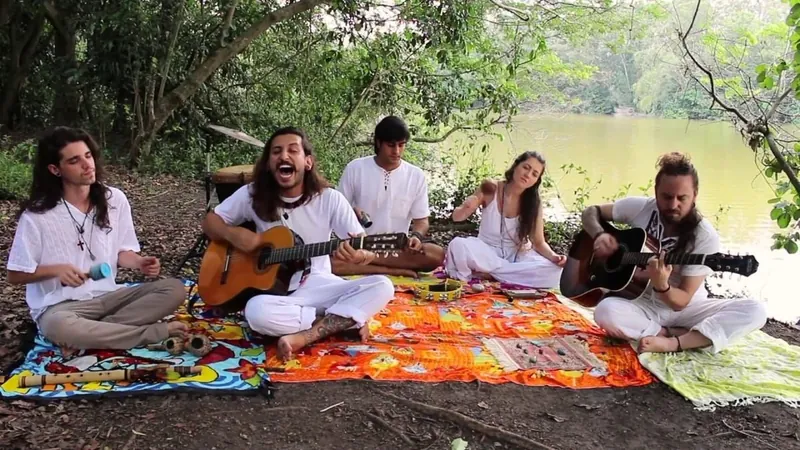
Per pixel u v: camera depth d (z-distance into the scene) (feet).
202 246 18.29
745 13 22.62
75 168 10.93
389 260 16.60
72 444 8.85
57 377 10.15
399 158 16.40
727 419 10.21
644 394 10.85
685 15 28.60
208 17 34.50
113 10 31.73
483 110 36.68
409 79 36.17
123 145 36.55
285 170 12.14
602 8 35.50
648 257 12.16
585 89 53.47
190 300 13.23
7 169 25.12
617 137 45.52
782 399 10.74
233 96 38.47
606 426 9.91
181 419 9.55
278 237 12.09
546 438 9.54
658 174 12.02
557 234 22.67
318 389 10.54
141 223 23.04
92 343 11.09
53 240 11.08
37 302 11.16
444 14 32.53
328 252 11.83
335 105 37.88
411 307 14.33
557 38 40.83
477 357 11.82
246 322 12.87
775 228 26.40
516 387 10.90
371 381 10.85
